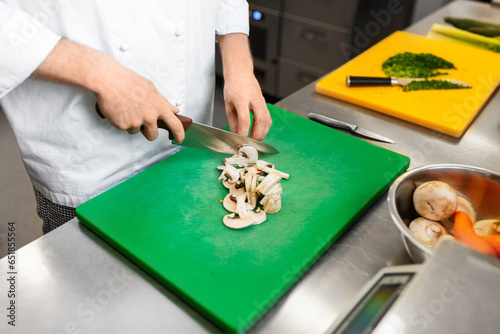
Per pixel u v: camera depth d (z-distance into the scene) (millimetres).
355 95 1200
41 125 875
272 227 748
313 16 2342
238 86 964
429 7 2213
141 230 734
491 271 453
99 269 682
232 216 761
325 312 625
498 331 409
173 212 778
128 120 777
